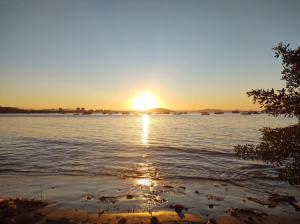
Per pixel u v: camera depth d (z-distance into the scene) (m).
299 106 7.36
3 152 25.84
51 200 11.48
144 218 9.30
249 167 19.28
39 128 62.53
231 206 11.09
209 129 60.81
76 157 23.31
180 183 15.20
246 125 72.56
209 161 21.92
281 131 7.88
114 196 12.27
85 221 9.03
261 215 10.02
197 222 9.08
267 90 7.76
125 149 28.58
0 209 9.74
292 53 7.46
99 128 65.44
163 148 29.42
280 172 8.23
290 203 11.61
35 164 20.09
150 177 16.59
